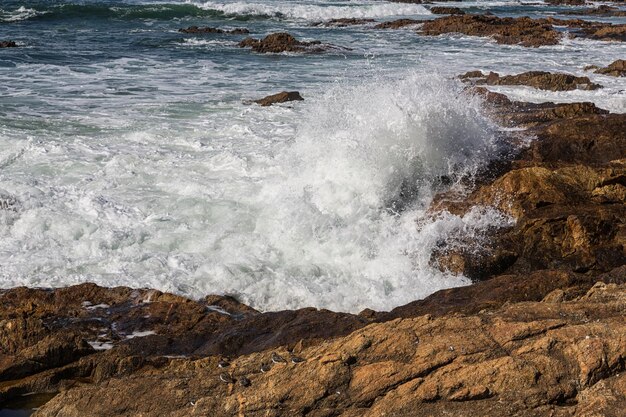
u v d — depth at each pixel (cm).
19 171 1123
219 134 1387
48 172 1129
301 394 478
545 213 919
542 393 458
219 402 484
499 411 453
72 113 1512
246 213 972
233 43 2806
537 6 5450
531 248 885
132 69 2127
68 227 923
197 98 1717
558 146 1175
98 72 2048
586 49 2803
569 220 888
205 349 668
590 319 523
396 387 473
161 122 1462
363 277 848
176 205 1005
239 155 1216
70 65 2142
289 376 491
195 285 809
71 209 977
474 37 3161
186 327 710
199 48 2644
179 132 1384
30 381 616
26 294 763
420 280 846
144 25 3347
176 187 1084
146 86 1859
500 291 717
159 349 670
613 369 470
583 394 460
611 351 474
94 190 1060
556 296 630
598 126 1212
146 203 1010
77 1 3797
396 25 3506
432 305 708
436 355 484
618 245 874
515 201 959
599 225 884
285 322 693
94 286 780
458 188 1057
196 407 483
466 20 3434
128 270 834
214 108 1608
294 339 652
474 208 958
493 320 524
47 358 634
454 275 859
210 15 3772
